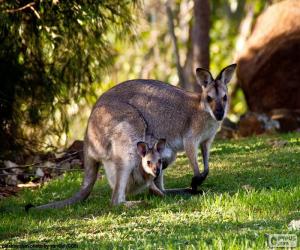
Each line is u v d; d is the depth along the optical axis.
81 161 21.62
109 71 24.53
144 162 16.12
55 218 15.04
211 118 17.02
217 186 16.89
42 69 23.28
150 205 15.36
